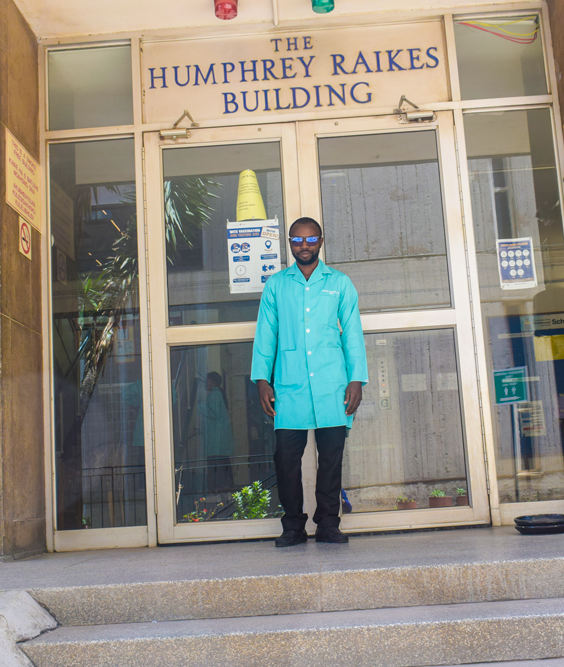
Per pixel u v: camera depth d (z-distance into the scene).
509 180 3.95
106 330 3.90
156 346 3.84
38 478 3.67
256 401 3.81
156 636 2.21
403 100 3.95
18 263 3.61
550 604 2.31
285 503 3.27
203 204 3.97
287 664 2.16
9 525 3.30
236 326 3.85
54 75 4.12
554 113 3.96
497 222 3.91
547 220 3.92
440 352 3.81
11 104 3.66
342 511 3.70
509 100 3.96
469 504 3.69
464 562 2.45
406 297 3.86
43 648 2.19
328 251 3.91
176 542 3.69
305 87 4.02
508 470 3.74
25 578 2.65
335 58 4.04
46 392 3.82
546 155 3.96
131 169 4.03
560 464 3.75
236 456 3.77
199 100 4.03
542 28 4.02
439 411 3.77
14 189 3.62
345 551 2.91
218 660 2.17
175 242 3.94
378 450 3.76
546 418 3.78
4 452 3.31
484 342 3.82
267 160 4.00
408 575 2.43
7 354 3.41
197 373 3.85
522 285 3.87
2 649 2.13
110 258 3.96
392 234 3.91
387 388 3.80
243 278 3.91
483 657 2.16
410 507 3.70
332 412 3.22
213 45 4.07
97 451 3.81
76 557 3.34
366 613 2.34
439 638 2.17
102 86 4.10
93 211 4.00
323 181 3.96
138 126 4.02
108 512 3.75
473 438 3.72
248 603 2.42
